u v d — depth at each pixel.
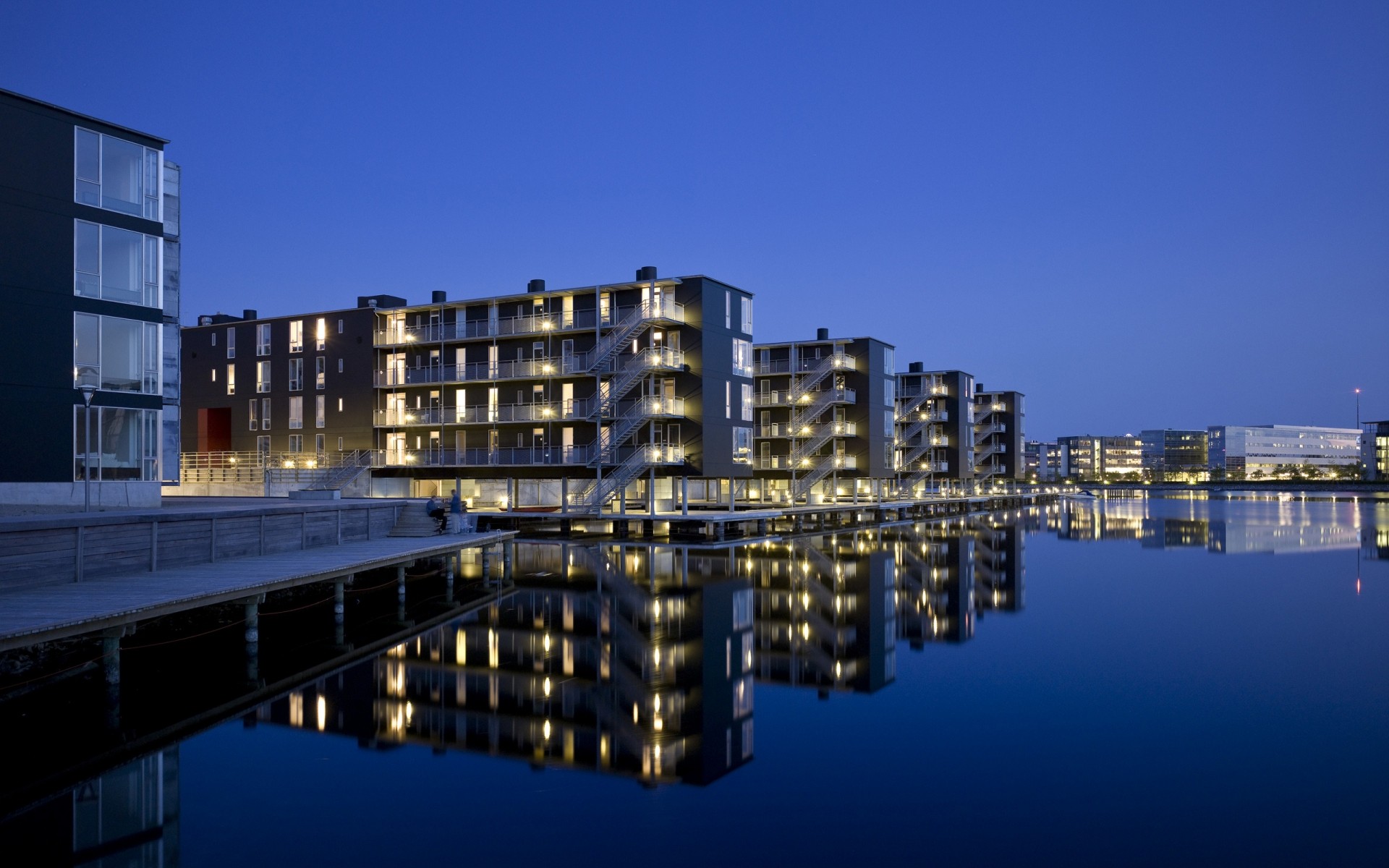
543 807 12.89
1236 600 32.38
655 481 64.94
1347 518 81.38
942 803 12.95
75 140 30.86
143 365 32.75
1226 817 12.34
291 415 68.94
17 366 28.98
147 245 32.97
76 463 30.39
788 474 79.44
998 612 29.58
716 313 58.56
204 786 13.62
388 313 66.62
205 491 64.31
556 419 59.66
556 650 23.22
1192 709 17.81
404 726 16.64
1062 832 11.91
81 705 17.92
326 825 12.17
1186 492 167.50
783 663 22.05
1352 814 12.38
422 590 34.19
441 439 63.44
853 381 79.50
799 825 12.23
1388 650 23.61
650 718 17.25
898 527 68.56
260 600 22.39
